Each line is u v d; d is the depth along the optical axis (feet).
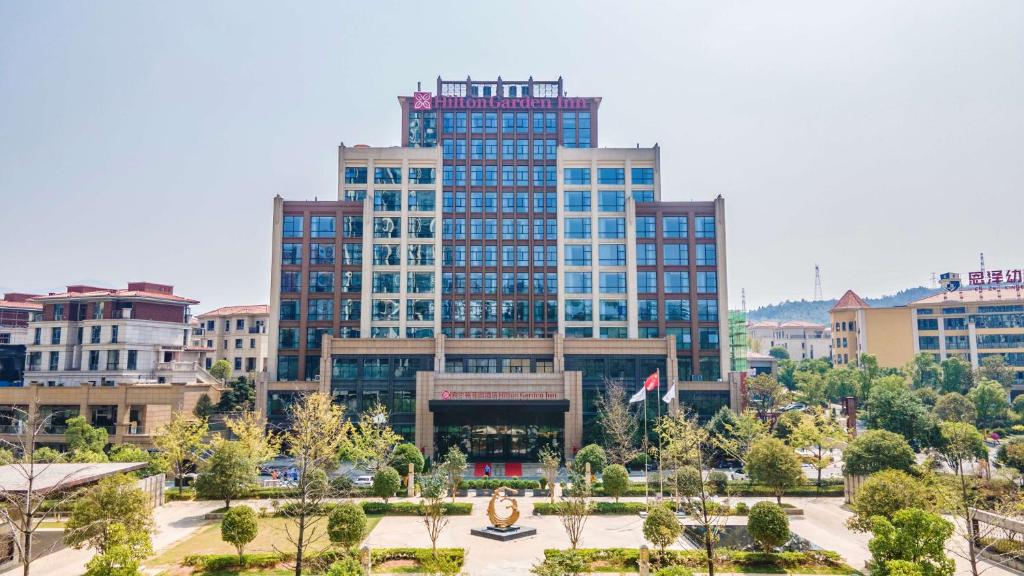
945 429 194.90
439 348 245.65
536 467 219.20
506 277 291.99
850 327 472.85
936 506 109.81
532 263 292.81
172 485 182.80
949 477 126.93
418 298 285.02
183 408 236.22
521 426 231.91
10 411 232.73
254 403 264.31
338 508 110.93
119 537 95.14
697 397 253.44
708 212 287.69
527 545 120.88
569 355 247.91
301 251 286.25
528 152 305.32
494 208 298.76
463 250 293.84
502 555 114.21
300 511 96.58
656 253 284.82
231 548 119.75
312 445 120.47
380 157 296.71
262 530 132.87
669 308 281.74
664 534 109.09
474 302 289.74
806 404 364.99
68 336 278.67
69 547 120.57
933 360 387.14
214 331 386.32
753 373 461.37
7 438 215.92
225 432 252.83
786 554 110.42
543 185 300.81
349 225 288.71
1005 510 111.65
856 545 122.72
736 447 206.69
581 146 308.60
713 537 107.76
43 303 284.41
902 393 226.58
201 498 157.38
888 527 89.71
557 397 227.81
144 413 237.04
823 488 172.96
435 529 111.75
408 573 105.09
